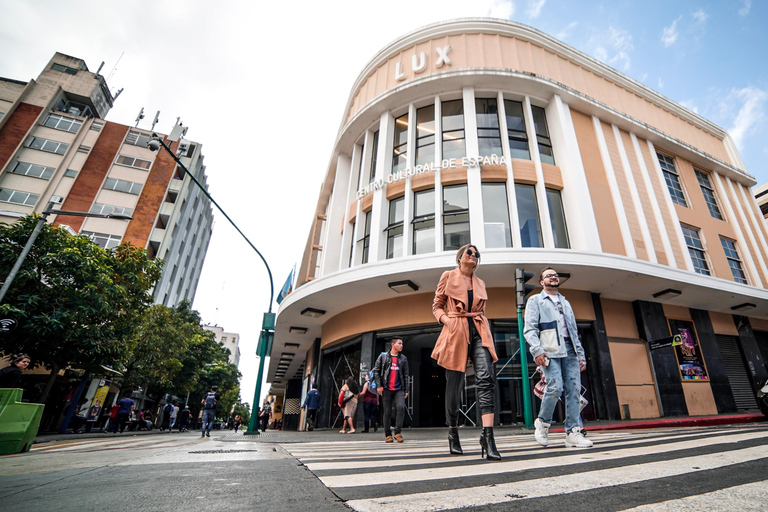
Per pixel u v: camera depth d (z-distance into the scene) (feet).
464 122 45.24
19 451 12.82
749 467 5.45
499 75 44.16
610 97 51.62
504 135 43.93
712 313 48.14
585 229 39.22
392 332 42.45
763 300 44.52
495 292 38.91
